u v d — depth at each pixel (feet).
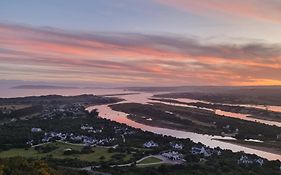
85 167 501.15
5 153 585.63
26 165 354.13
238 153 635.66
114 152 610.24
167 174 478.18
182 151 620.90
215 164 535.19
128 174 469.57
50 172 360.69
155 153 604.08
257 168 530.68
